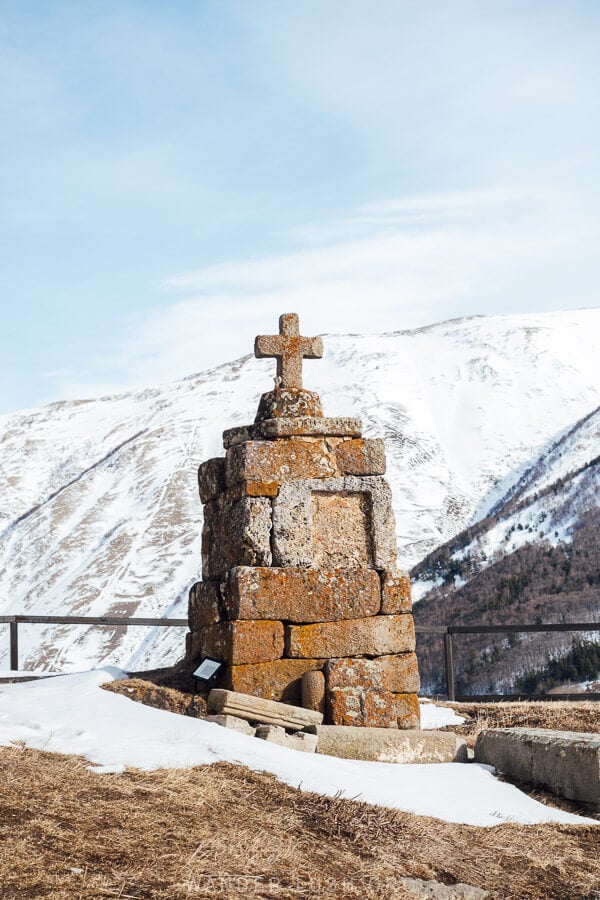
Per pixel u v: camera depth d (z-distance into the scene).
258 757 9.39
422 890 7.36
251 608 11.62
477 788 10.14
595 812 9.87
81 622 16.64
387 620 12.06
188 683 11.98
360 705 11.60
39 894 5.82
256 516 11.92
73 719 9.91
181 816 7.55
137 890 6.16
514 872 8.19
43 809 7.10
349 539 12.30
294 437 12.30
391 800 9.11
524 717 13.48
